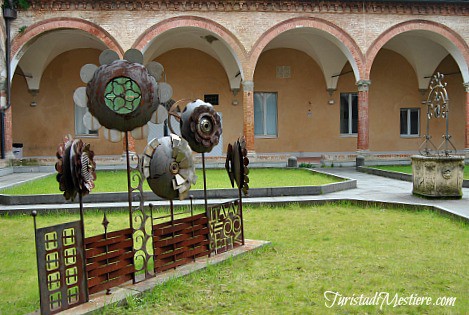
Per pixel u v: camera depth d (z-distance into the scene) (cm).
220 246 653
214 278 557
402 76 2733
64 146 456
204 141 656
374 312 456
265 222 906
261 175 1714
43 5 1952
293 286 530
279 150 2655
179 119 674
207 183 1402
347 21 2134
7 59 1944
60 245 442
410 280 548
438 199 1113
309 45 2522
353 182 1370
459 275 566
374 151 2727
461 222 870
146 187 1319
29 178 1630
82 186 461
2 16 1914
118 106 546
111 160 2048
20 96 2462
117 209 1022
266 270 591
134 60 561
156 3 2002
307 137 2669
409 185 1449
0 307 479
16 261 654
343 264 616
